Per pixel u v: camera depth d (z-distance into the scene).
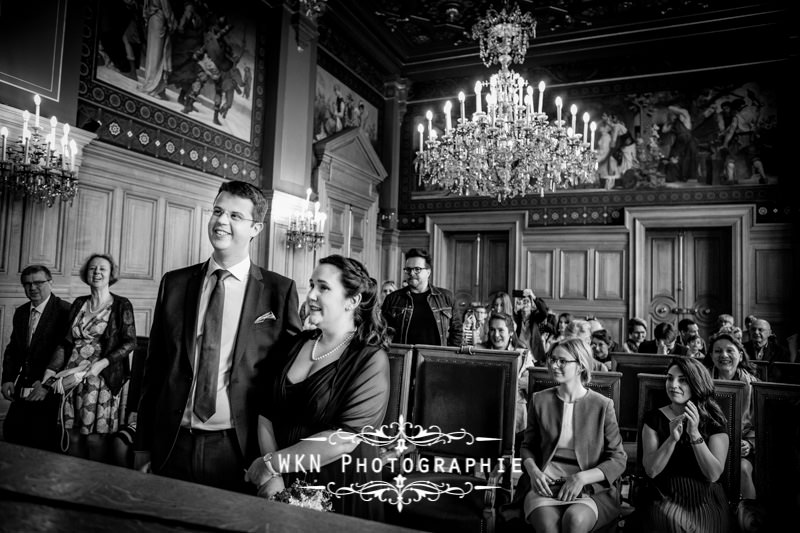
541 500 2.72
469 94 11.16
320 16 8.65
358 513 1.86
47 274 3.80
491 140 5.77
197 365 2.01
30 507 0.66
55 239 4.85
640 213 9.77
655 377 3.20
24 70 4.59
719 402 3.07
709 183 9.45
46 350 3.70
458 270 11.23
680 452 2.82
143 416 2.07
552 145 5.83
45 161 4.35
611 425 2.90
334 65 9.62
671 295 9.77
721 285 9.50
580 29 9.52
